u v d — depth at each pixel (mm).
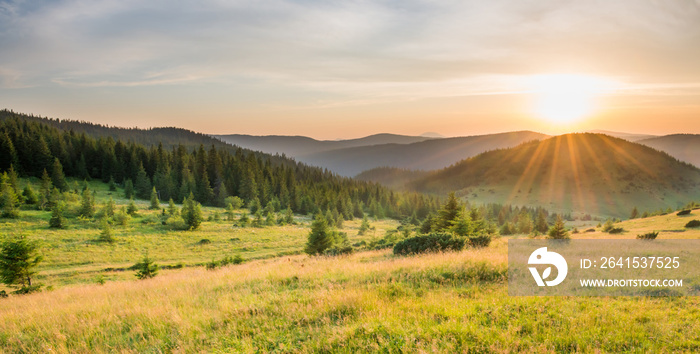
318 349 5887
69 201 82750
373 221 125562
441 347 5562
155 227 69938
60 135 146125
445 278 10242
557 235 28844
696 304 7773
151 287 13195
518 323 6652
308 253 34906
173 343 6727
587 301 8047
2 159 111625
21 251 26031
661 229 41500
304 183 164250
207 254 50875
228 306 8539
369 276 10711
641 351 5500
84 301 11602
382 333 6188
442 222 34469
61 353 6664
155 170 135750
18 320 9203
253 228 77000
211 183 135500
